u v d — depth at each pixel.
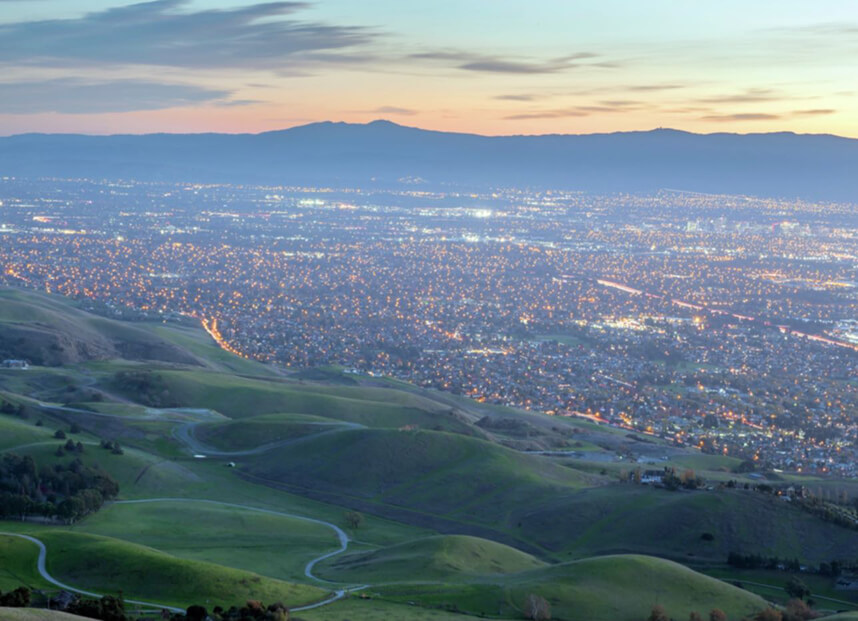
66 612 146.12
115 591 174.00
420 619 163.50
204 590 174.12
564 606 176.00
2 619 125.81
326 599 177.38
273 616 158.12
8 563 183.12
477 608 174.12
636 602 179.50
